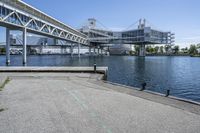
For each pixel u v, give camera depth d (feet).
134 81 98.32
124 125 20.51
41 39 569.64
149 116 23.43
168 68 182.09
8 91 37.35
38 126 19.98
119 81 97.66
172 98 33.19
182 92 73.77
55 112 24.52
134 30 540.52
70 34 358.23
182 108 27.12
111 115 23.61
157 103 29.58
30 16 194.08
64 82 49.52
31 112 24.44
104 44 626.64
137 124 20.81
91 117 22.81
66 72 72.69
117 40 563.89
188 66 209.97
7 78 55.26
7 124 20.48
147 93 37.11
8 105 27.55
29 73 69.26
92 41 530.68
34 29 207.41
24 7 181.88
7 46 193.06
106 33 586.86
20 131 18.76
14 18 170.40
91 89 40.22
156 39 550.77
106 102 29.63
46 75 64.28
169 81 100.94
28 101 29.86
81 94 35.09
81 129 19.35
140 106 27.73
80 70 72.79
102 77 64.28
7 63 192.65
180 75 127.54
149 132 18.89
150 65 218.79
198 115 24.13
